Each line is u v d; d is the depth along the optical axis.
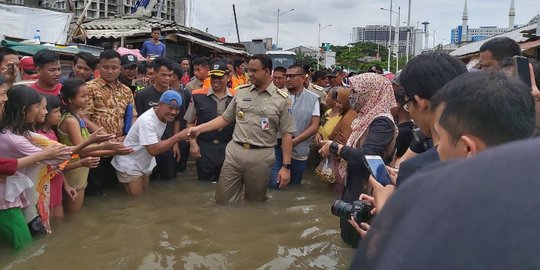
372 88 3.68
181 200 5.20
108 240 3.97
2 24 10.48
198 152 5.98
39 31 10.83
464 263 0.55
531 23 14.90
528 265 0.52
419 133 2.90
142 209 4.83
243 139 5.08
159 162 6.01
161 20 16.66
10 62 4.98
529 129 1.37
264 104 5.07
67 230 4.17
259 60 5.04
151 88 6.11
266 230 4.29
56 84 5.01
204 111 6.14
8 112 3.77
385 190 2.28
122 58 6.84
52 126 4.56
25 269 3.38
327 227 4.38
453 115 1.38
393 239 0.65
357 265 0.71
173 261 3.59
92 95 5.38
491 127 1.32
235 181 5.14
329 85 10.21
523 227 0.54
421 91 2.12
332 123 6.04
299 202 5.21
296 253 3.77
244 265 3.54
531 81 2.56
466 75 1.46
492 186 0.58
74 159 4.54
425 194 0.65
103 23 15.61
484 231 0.56
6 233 3.71
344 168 4.93
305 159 6.00
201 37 17.16
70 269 3.40
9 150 3.75
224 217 4.64
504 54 3.44
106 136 4.27
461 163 0.65
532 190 0.56
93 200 5.12
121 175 5.25
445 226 0.59
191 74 11.62
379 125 3.57
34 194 3.93
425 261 0.58
